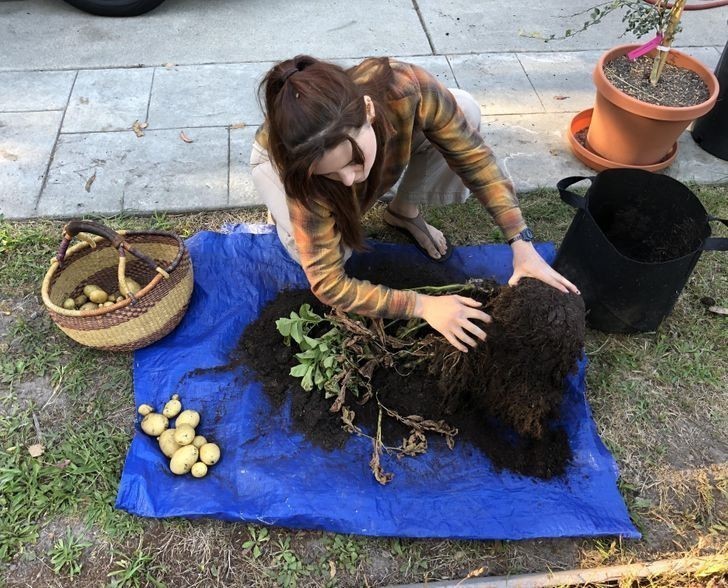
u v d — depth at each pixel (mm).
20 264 2256
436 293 1924
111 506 1690
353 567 1620
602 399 1986
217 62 3160
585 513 1679
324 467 1752
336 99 1125
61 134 2721
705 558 1619
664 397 2004
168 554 1628
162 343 2037
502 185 1729
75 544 1630
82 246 2031
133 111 2857
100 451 1801
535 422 1754
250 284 2209
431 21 3512
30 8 3430
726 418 1961
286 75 1155
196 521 1677
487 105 2998
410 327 1843
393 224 2391
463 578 1598
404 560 1633
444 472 1760
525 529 1643
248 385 1926
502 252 2375
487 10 3617
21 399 1920
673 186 2035
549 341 1554
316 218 1428
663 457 1861
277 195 1866
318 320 1907
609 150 2670
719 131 2750
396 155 1628
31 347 2039
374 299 1580
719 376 2062
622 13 3584
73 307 1998
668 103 2480
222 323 2090
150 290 1865
